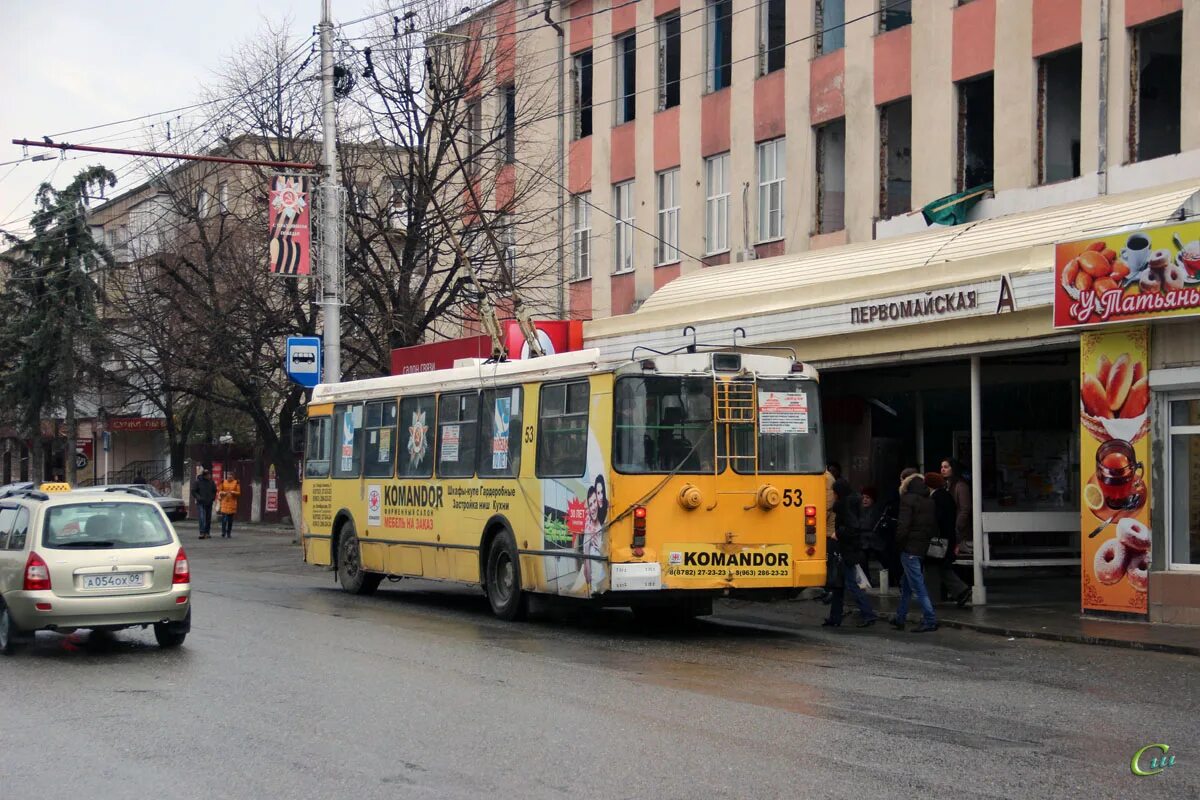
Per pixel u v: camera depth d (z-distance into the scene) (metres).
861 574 18.95
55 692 11.51
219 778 8.09
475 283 26.55
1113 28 21.06
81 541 13.89
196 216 37.19
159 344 37.66
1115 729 9.59
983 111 24.00
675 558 14.98
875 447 23.50
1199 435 15.66
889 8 26.08
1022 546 20.39
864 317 19.38
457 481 18.45
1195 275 14.89
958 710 10.34
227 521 42.03
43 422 66.19
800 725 9.61
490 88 35.53
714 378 15.35
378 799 7.52
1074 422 22.17
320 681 11.84
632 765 8.29
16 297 55.22
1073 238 16.27
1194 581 15.43
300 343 26.55
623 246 33.66
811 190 27.62
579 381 15.69
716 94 30.44
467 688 11.39
